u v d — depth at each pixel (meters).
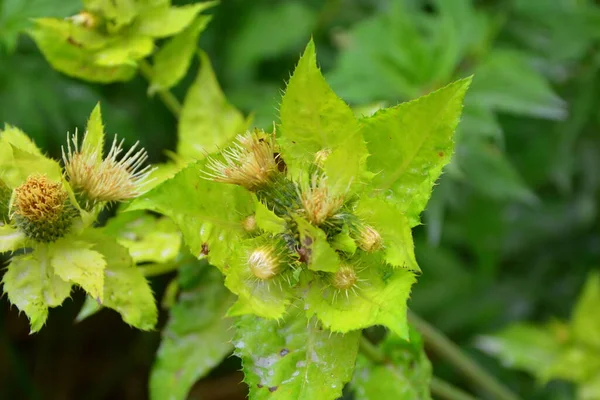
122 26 0.79
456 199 0.96
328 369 0.70
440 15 0.95
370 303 0.69
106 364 1.12
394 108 0.70
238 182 0.70
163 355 0.77
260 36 1.01
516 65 0.91
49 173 0.72
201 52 0.79
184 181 0.70
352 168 0.70
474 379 0.84
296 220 0.68
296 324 0.70
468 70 0.92
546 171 0.98
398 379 0.76
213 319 0.77
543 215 1.05
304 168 0.71
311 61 0.69
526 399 1.00
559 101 0.90
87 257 0.72
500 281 1.06
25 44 0.93
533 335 0.94
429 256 1.04
